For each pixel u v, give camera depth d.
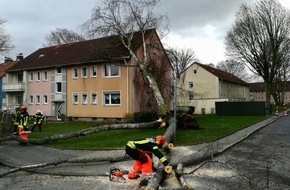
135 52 29.55
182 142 14.51
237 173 9.41
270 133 19.38
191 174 9.47
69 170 10.30
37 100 40.56
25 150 14.10
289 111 51.56
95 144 14.95
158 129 19.84
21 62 44.06
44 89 39.41
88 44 38.72
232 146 14.05
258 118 32.06
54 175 9.85
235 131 19.08
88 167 10.64
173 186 8.15
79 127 25.67
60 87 37.94
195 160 10.81
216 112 38.91
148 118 25.55
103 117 33.22
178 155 11.84
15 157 12.66
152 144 8.36
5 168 11.17
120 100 31.95
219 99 45.62
